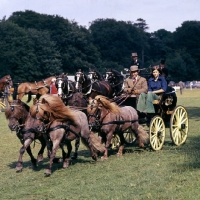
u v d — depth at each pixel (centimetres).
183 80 10656
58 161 1216
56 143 1068
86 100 1434
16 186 968
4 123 2402
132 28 11175
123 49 10600
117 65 9744
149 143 1366
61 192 891
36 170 1130
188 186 880
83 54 9081
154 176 976
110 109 1209
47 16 9500
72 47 8975
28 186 966
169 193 833
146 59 11550
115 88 1961
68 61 8844
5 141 1720
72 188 916
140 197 816
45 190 920
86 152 1401
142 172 1023
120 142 1287
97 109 1201
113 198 816
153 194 831
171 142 1516
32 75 7950
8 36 7744
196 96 5131
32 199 861
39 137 1165
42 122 1073
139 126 1316
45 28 9175
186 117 1472
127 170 1059
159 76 1416
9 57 7612
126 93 1406
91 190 890
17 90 2209
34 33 8200
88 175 1035
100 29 10738
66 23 9150
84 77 1739
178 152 1286
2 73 7612
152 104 1349
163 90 1377
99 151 1230
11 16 9662
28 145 1102
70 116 1088
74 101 1385
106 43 10531
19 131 1152
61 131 1074
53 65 8181
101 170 1084
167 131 1875
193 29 11719
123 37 10719
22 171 1123
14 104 1134
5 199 873
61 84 1723
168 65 10388
